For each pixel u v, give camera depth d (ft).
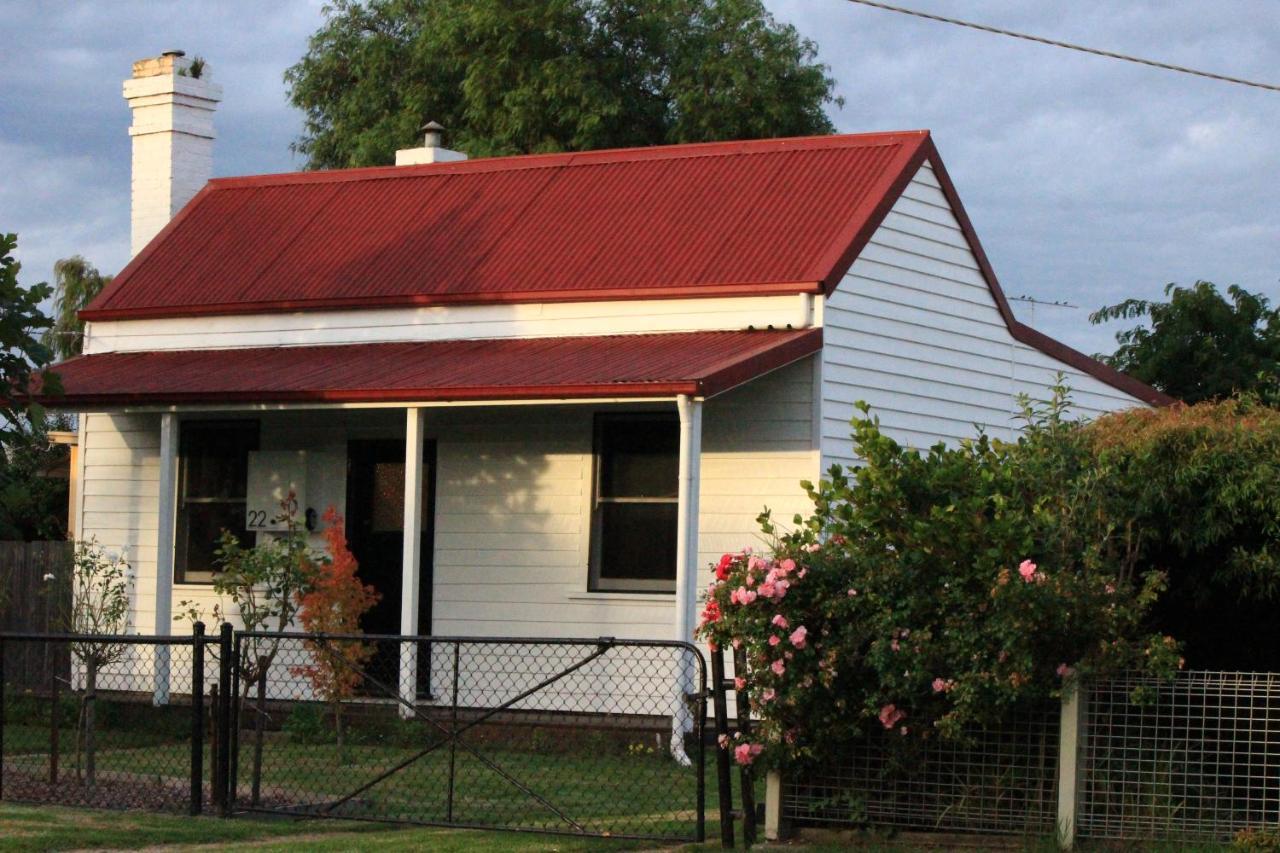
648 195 59.67
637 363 49.73
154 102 71.92
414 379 51.83
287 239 65.21
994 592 30.55
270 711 54.85
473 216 62.28
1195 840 30.81
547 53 119.65
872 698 31.96
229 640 37.45
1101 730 31.76
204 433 62.18
